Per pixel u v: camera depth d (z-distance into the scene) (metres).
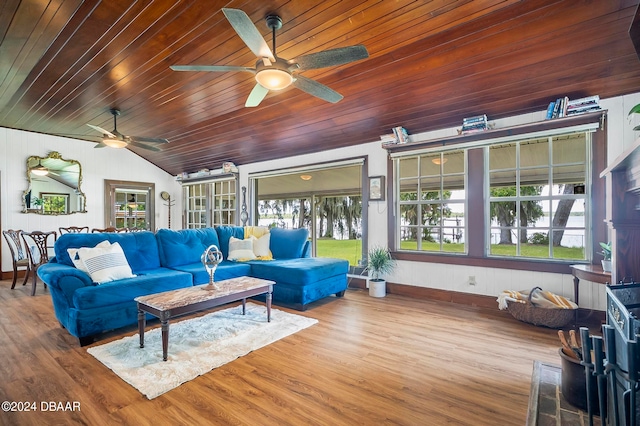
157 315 2.40
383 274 4.61
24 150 5.70
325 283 4.00
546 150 3.52
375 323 3.23
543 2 2.28
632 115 2.95
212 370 2.25
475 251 3.84
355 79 3.40
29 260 4.73
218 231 4.80
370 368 2.29
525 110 3.46
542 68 2.86
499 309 3.66
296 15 2.37
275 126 4.76
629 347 1.13
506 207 3.79
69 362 2.35
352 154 4.95
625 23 2.32
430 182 4.27
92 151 6.53
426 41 2.77
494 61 2.88
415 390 2.00
